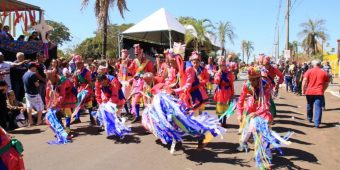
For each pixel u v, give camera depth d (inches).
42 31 607.8
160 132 274.1
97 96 345.1
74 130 374.3
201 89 308.5
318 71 402.3
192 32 1045.8
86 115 474.9
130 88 449.4
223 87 378.3
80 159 267.6
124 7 809.5
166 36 908.0
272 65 363.9
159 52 904.3
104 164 254.7
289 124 413.7
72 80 388.8
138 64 442.6
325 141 330.0
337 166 253.1
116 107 338.3
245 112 260.4
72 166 251.0
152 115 279.4
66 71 354.3
